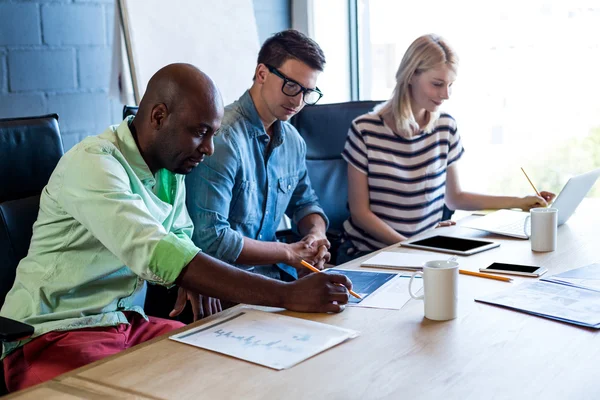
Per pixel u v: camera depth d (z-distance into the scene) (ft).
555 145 9.07
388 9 10.41
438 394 3.15
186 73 4.82
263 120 6.61
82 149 4.77
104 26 8.42
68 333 4.83
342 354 3.63
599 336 3.81
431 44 7.68
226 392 3.22
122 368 3.53
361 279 4.98
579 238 6.11
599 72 8.62
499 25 9.16
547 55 8.91
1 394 4.86
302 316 4.25
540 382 3.26
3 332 3.76
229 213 6.56
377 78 10.79
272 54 6.38
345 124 8.59
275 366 3.48
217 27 9.10
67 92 8.14
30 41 7.74
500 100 9.30
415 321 4.10
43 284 4.92
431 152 8.07
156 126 4.87
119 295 5.15
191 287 4.47
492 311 4.25
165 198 5.43
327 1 10.78
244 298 4.39
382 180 7.99
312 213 7.35
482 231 6.52
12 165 5.43
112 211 4.50
